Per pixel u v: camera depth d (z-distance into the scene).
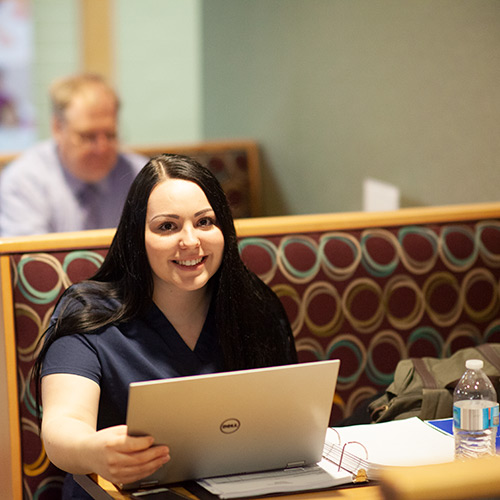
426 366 2.38
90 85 4.79
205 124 6.63
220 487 1.72
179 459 1.74
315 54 4.77
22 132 8.09
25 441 2.44
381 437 2.00
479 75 3.31
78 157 4.77
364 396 2.76
